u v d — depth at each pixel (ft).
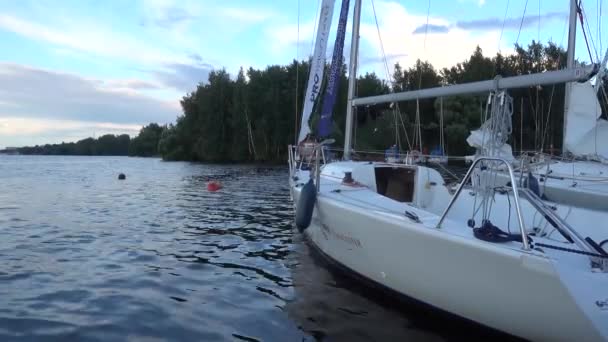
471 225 12.83
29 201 45.37
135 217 35.32
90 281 18.57
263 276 19.38
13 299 16.31
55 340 13.12
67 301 16.24
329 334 13.43
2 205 41.91
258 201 46.60
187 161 182.80
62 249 24.07
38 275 19.24
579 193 26.40
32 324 14.17
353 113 26.04
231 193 55.01
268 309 15.55
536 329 10.76
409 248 13.30
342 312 14.94
